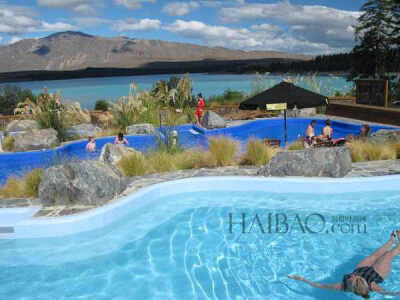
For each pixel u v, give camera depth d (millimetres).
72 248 5250
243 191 7133
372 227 5559
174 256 4988
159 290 4223
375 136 10297
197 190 7238
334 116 18250
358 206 6305
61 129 15000
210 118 16125
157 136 10969
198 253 5051
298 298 3975
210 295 4098
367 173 7375
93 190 6188
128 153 9281
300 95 10180
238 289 4188
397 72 21922
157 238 5520
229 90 23984
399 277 4195
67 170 6332
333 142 10594
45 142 13266
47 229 5504
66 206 6207
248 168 8367
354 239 5227
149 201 6738
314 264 4672
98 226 5770
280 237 5402
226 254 5004
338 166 7164
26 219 5652
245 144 10250
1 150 12969
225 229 5738
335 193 6773
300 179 6918
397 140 9617
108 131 16109
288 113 18859
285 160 7391
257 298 4000
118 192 6699
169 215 6312
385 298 3812
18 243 5387
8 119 17156
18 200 6754
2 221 5641
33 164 11445
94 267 4758
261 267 4637
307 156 7312
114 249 5219
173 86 23484
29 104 16922
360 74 24172
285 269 4590
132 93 17797
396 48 22172
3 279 4496
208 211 6406
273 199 6781
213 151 9117
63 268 4734
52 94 16984
